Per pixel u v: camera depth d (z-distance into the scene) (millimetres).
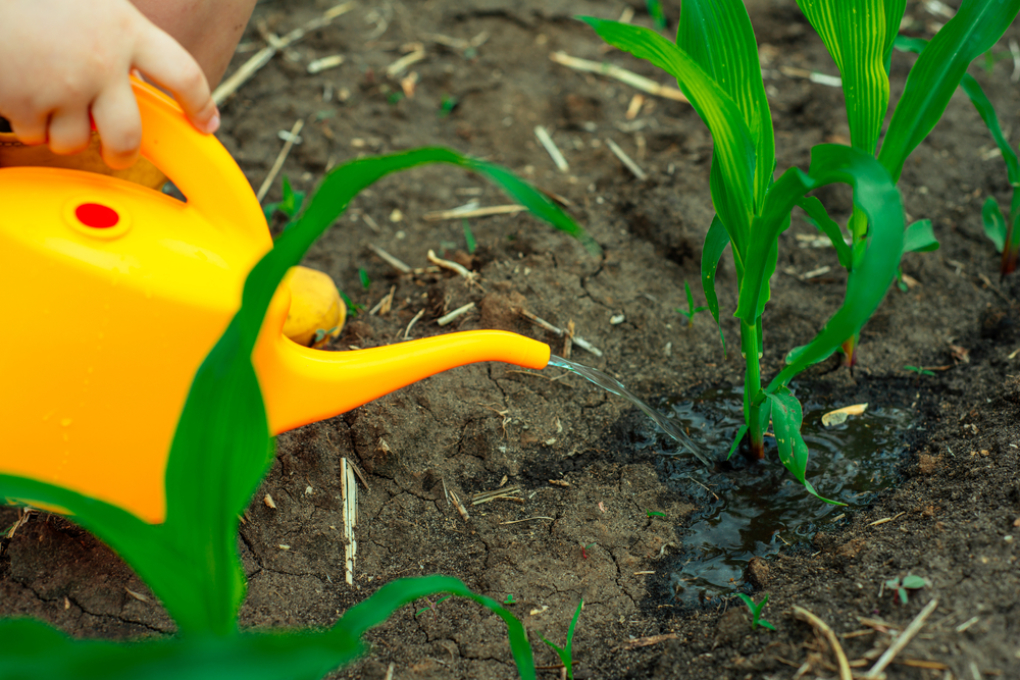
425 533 1021
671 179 1248
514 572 1000
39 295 899
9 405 912
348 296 1164
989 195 1207
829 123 1335
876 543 982
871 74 993
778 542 1011
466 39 1537
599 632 973
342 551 1009
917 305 1131
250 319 831
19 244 895
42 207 904
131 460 933
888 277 865
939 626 923
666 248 1180
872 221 870
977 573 941
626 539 1017
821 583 966
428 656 960
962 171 1233
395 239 1206
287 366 937
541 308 1126
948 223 1188
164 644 785
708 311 1138
